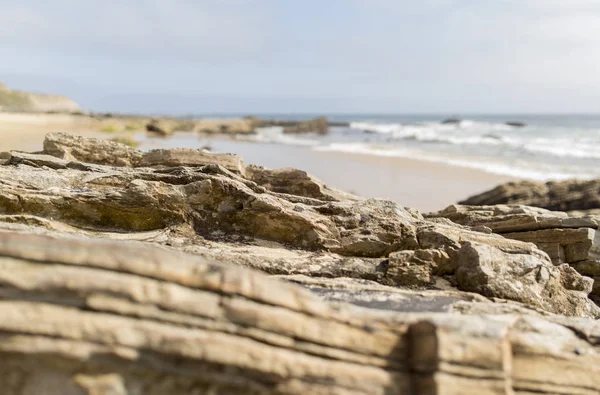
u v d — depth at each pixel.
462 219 11.68
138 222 8.45
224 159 11.65
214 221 8.81
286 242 8.70
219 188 8.77
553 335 5.30
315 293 6.66
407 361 4.79
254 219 8.76
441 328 4.59
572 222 9.98
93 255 4.18
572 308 7.67
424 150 45.81
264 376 4.22
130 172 9.58
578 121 127.69
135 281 4.16
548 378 5.00
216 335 4.18
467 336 4.65
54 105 162.25
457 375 4.52
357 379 4.48
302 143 56.78
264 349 4.26
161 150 11.88
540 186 21.78
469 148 47.81
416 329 4.80
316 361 4.41
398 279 7.57
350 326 4.69
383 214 9.12
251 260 7.66
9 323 3.83
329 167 33.91
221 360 4.11
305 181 12.27
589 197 19.97
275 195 9.99
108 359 3.94
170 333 4.06
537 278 7.69
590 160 37.44
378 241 8.47
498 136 66.31
